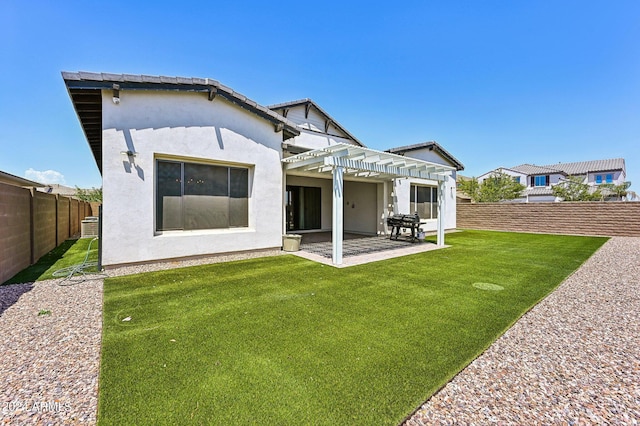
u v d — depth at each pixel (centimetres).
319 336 345
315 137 1594
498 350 314
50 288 538
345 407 221
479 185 3269
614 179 3581
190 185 799
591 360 296
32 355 301
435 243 1195
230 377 261
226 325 376
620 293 520
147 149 705
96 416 213
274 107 1409
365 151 781
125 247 687
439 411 219
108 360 290
